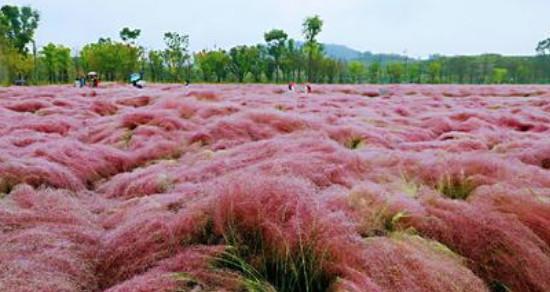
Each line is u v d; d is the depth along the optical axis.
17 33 67.69
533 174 5.37
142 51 76.56
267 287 3.10
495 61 111.56
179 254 3.39
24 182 5.55
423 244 3.54
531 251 3.44
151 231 3.74
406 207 4.09
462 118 12.84
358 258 3.19
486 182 5.00
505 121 12.11
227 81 81.38
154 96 18.16
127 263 3.49
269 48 79.56
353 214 3.99
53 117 11.54
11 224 4.06
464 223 3.77
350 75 89.44
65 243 3.69
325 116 12.17
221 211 3.78
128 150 8.33
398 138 9.55
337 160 5.96
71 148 7.30
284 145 7.16
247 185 4.05
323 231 3.43
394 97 25.20
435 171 5.44
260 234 3.54
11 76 61.03
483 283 3.20
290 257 3.26
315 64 76.19
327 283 3.15
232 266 3.38
